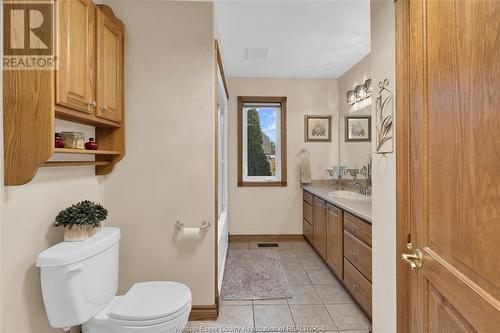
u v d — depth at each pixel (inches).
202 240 81.4
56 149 49.3
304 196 157.2
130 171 80.5
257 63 136.6
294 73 152.6
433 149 35.8
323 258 122.1
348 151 146.7
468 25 27.9
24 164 47.3
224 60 130.7
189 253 81.4
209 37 80.7
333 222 107.7
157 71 80.2
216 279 83.8
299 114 160.2
